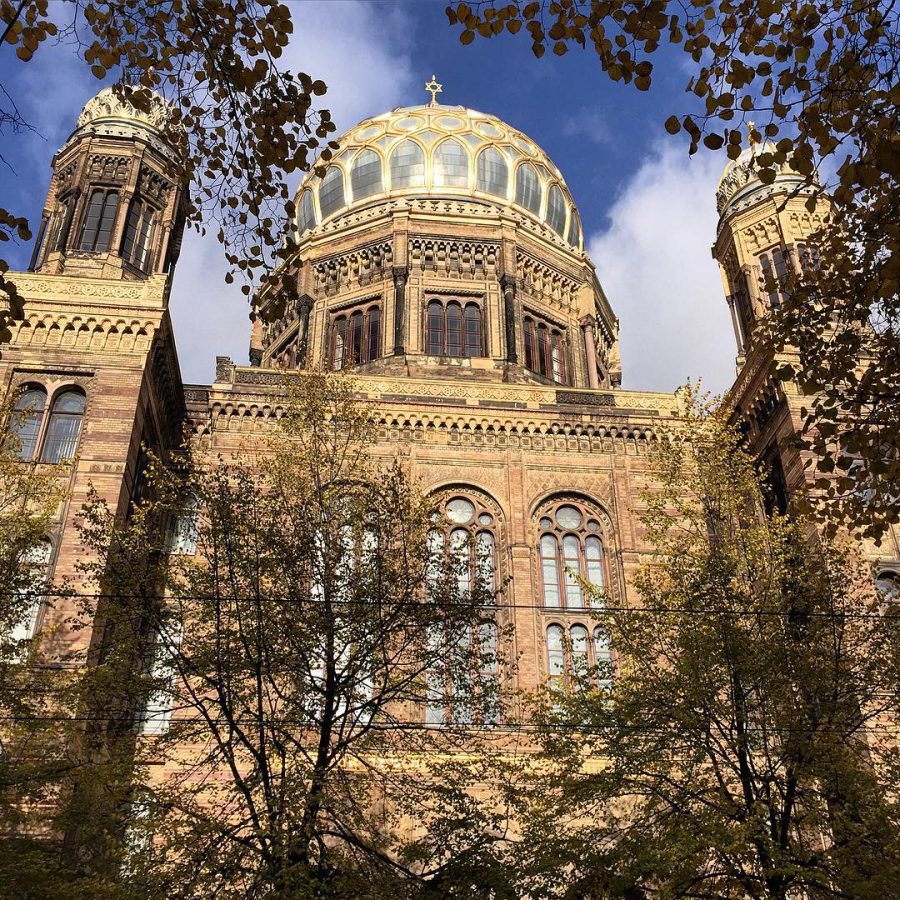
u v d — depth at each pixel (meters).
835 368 16.94
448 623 23.62
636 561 37.00
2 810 21.16
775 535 26.11
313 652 23.03
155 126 41.84
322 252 52.31
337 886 19.80
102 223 39.75
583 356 52.00
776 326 18.31
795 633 24.28
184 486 25.69
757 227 43.41
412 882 20.53
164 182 41.47
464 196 53.84
